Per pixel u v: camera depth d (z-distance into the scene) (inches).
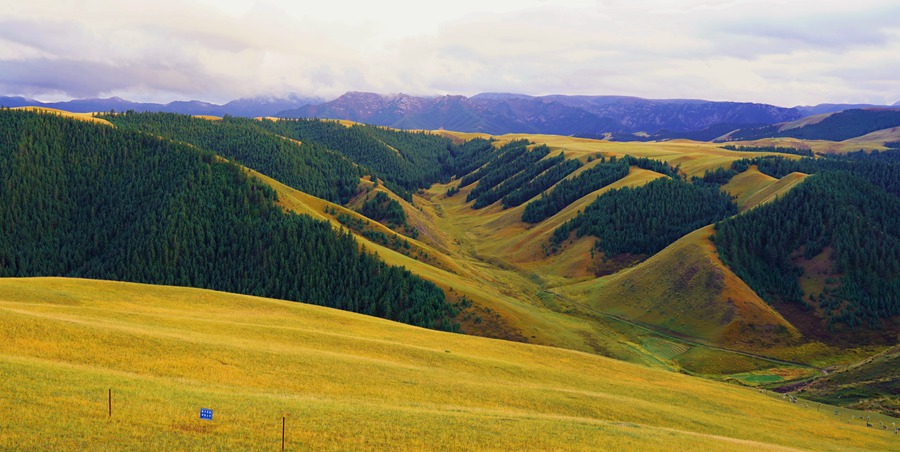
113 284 3742.6
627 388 3073.3
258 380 2057.1
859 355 5703.7
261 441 1379.2
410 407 1948.8
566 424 1900.8
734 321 6008.9
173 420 1432.1
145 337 2262.6
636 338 6146.7
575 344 5595.5
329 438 1461.6
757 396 3543.3
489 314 5861.2
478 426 1728.6
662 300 6683.1
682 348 5812.0
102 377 1696.6
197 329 2778.1
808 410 3312.0
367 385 2223.2
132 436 1302.9
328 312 4047.7
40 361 1755.7
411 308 5802.2
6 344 1883.6
